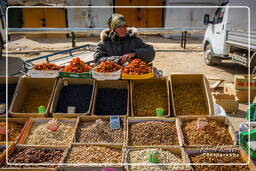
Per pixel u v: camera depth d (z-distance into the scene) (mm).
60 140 2609
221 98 5359
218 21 7594
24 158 2314
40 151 2420
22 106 3133
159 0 13859
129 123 2805
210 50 8180
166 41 13414
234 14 6656
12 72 8008
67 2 13414
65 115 2857
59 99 3137
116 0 13750
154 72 3531
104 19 13875
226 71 7898
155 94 3211
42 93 3289
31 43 12969
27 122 2752
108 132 2676
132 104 3068
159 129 2670
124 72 3172
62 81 3293
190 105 3100
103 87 3330
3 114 2904
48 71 3242
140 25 14516
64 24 13977
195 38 14172
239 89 5477
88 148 2436
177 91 3293
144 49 3672
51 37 14562
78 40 13742
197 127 2693
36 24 13977
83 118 2816
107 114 2990
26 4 13500
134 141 2590
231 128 2668
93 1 13477
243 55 6527
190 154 2441
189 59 9492
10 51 11109
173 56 9969
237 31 6465
